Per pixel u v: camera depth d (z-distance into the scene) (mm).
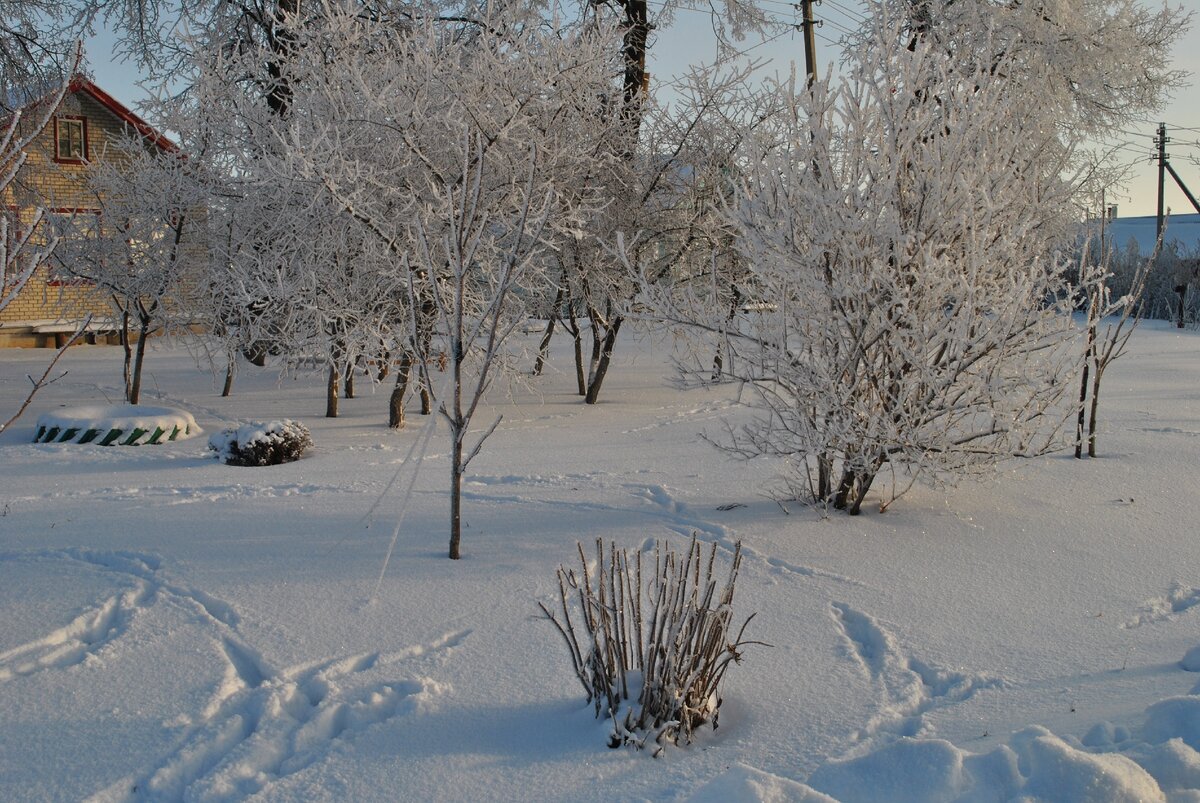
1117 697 3840
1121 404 12266
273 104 14102
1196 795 2781
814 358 6633
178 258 12289
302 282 10031
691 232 12797
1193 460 8578
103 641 4535
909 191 6379
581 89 10867
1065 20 15953
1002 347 6078
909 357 6090
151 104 12273
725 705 3973
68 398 13789
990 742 3414
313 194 9750
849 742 3590
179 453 9859
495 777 3375
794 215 6367
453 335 5852
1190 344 22203
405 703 3916
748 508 7094
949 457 6418
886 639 4637
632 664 3959
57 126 21641
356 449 9953
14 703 3891
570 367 18547
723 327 6766
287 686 4031
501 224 10031
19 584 5270
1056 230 9492
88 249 12148
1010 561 5859
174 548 5969
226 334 13031
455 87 9359
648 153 12758
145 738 3615
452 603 5094
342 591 5234
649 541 6242
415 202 8508
